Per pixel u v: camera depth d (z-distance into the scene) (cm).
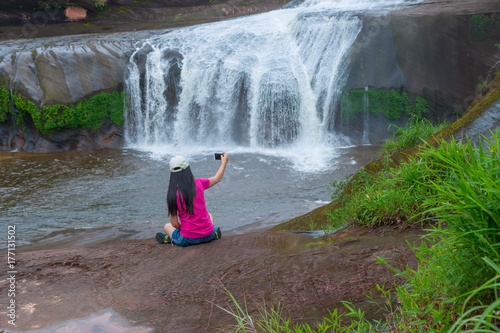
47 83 1515
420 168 480
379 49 1480
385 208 471
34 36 2002
